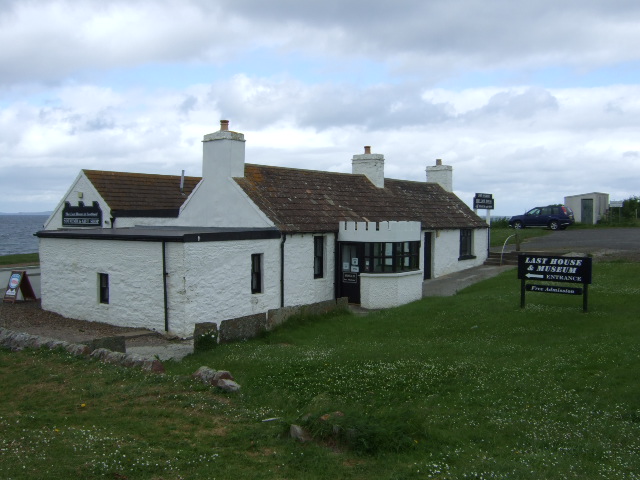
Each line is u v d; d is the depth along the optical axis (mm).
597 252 26922
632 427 8070
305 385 10336
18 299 23297
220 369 11805
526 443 7723
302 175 24875
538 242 33688
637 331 12914
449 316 16906
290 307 17297
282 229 20141
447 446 7590
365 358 12172
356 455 7277
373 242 21641
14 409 8773
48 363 11469
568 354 11523
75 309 19906
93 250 19156
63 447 7109
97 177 27188
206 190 22328
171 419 8398
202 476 6508
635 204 47969
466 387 10023
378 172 28078
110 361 11578
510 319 15539
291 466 6875
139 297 17891
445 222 28328
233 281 18359
